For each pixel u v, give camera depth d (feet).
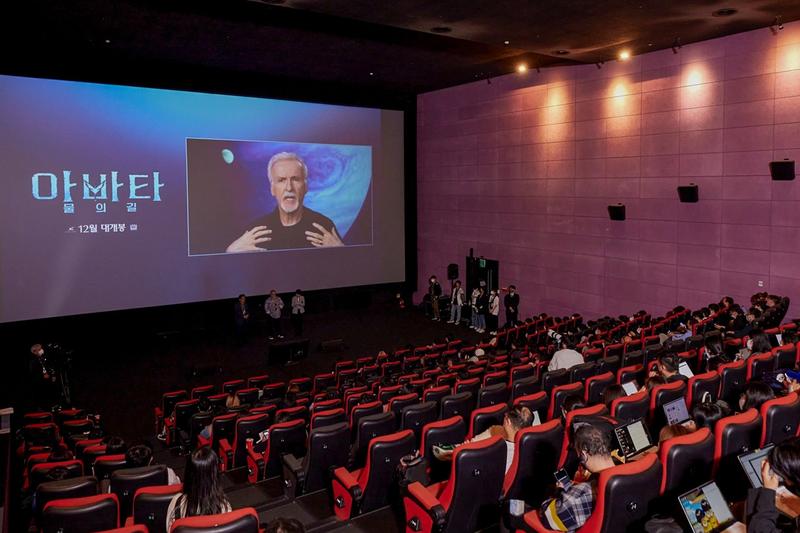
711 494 12.05
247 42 49.96
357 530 16.61
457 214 71.77
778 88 44.11
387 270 73.92
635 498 11.73
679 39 46.93
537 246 62.95
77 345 55.88
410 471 16.65
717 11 37.91
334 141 68.39
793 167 42.78
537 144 62.03
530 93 62.13
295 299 60.49
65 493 15.81
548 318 54.08
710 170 48.60
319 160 67.26
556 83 59.77
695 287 50.39
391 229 73.92
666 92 51.08
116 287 55.98
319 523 17.15
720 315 41.60
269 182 63.93
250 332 62.08
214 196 60.70
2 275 50.88
